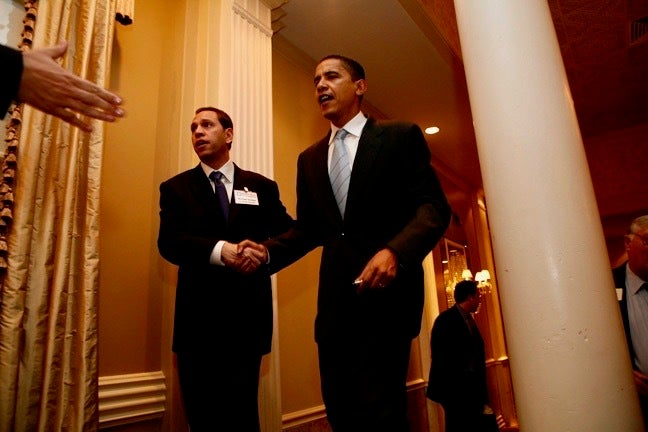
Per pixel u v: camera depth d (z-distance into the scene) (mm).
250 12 2988
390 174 1354
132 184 2439
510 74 1517
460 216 7414
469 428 3674
